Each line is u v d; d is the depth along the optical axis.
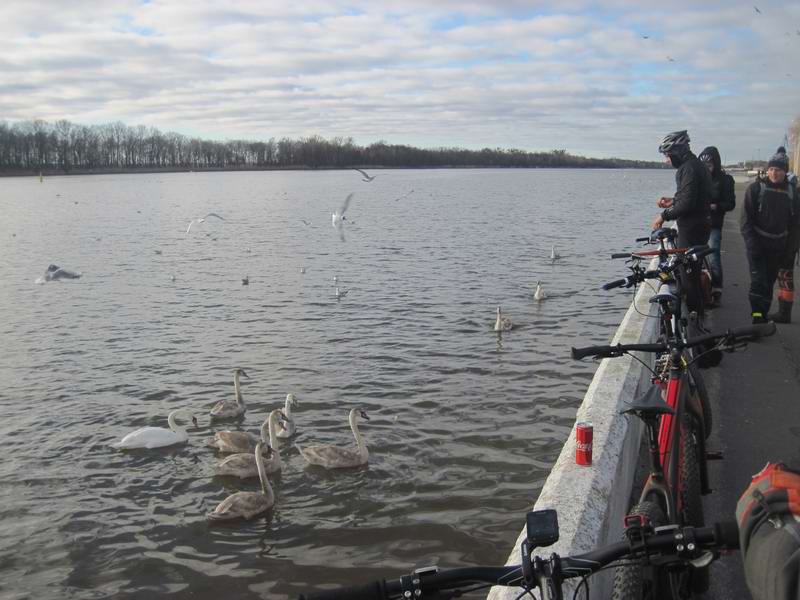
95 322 23.94
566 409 13.82
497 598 4.02
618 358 7.85
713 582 5.20
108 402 15.75
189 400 15.82
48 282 32.75
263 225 61.56
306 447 12.66
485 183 172.38
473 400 14.54
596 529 4.64
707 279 11.52
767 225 11.88
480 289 27.77
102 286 31.45
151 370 17.97
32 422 14.56
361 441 12.23
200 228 59.47
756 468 6.95
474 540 9.53
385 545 9.61
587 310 23.31
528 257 37.53
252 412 15.04
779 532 2.57
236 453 12.88
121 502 11.24
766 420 8.17
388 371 16.81
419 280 30.47
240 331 21.80
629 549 2.87
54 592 8.90
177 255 41.97
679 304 5.77
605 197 105.31
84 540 10.07
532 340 19.34
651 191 127.81
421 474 11.48
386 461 12.05
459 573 2.76
